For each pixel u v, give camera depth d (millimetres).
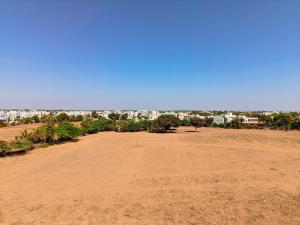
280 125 93875
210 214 14070
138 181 21281
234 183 20609
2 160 30562
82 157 32938
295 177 22609
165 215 13961
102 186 19750
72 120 125625
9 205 15406
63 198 16812
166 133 74188
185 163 29203
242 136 63969
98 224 12789
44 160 30578
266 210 14633
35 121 118625
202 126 104875
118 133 74062
